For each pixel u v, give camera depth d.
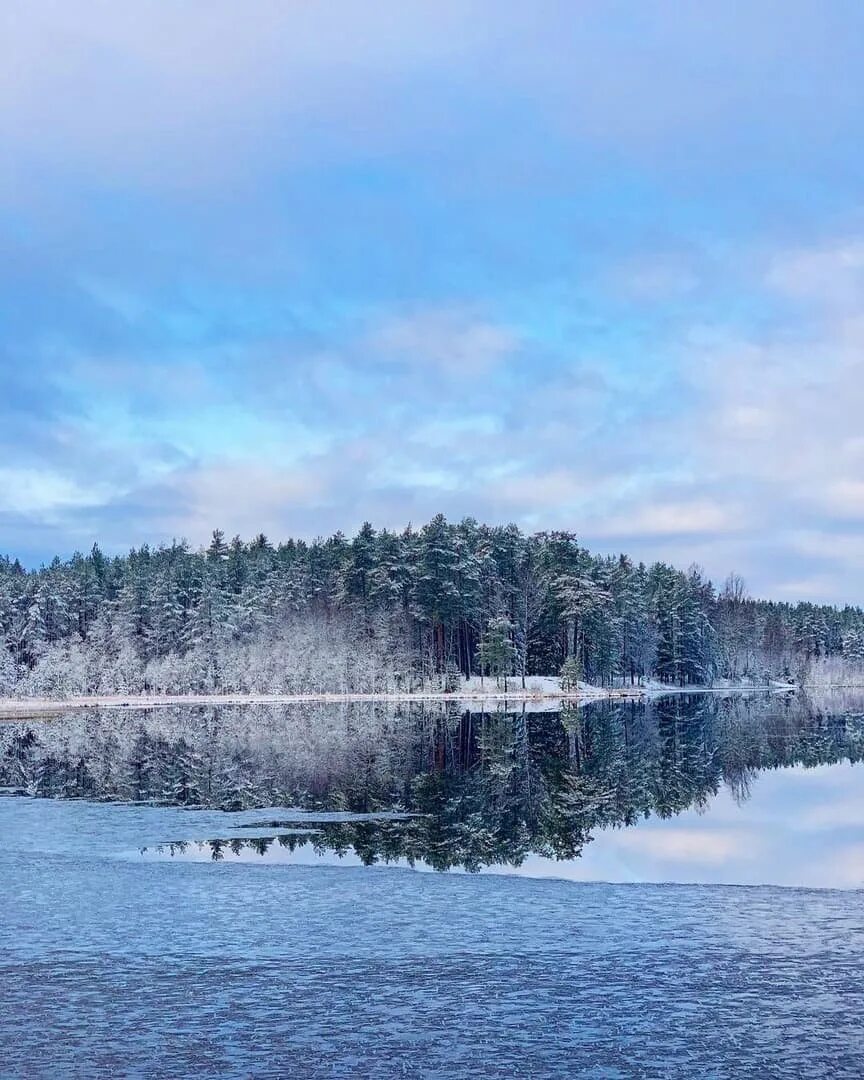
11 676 122.88
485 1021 14.55
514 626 126.00
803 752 57.00
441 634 128.12
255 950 18.20
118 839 30.89
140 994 15.90
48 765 52.84
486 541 136.00
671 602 157.88
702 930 19.20
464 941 18.61
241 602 136.12
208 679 125.56
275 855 28.02
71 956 17.95
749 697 137.25
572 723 80.00
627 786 42.94
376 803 38.53
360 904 21.70
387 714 92.81
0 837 31.38
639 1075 12.72
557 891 22.84
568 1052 13.44
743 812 35.69
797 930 19.16
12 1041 14.06
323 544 152.00
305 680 124.25
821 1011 14.77
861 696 150.50
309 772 48.62
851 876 24.89
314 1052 13.55
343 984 16.25
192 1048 13.74
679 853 28.14
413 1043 13.80
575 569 128.75
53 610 137.25
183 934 19.34
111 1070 13.09
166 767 51.47
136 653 129.00
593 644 131.12
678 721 82.69
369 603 127.31
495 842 29.98
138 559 165.38
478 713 93.75
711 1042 13.70
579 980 16.27
